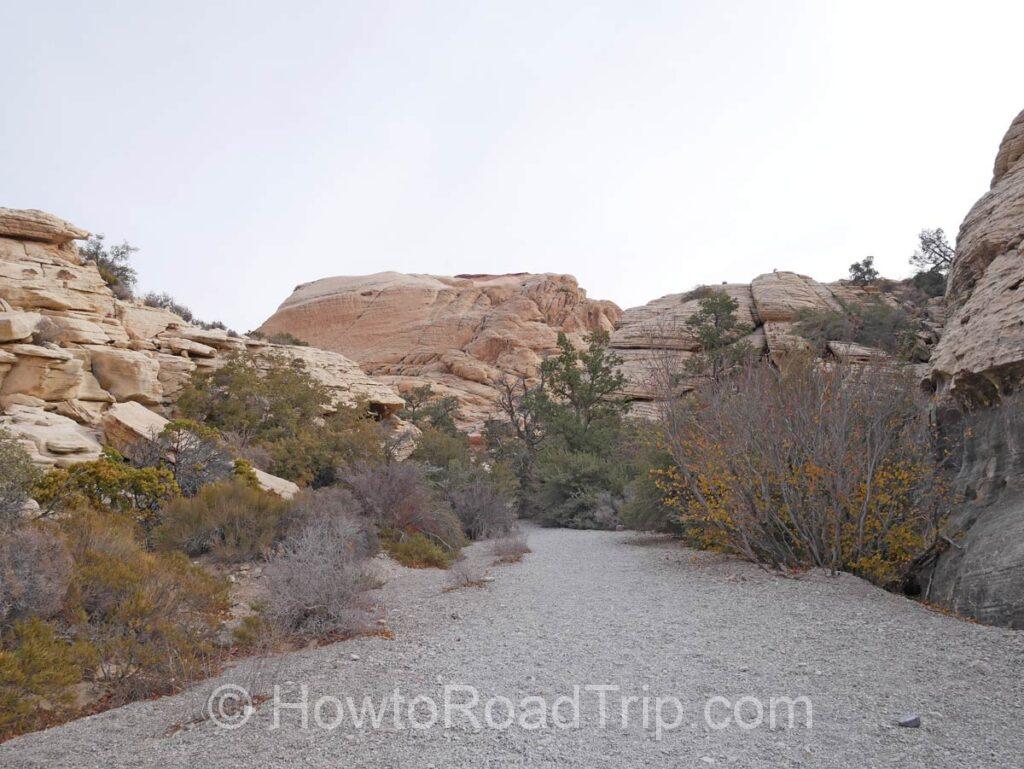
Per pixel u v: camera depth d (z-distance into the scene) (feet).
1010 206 39.68
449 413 160.45
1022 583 23.12
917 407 36.55
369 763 12.80
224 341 89.35
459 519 64.08
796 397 34.71
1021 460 28.50
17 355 53.52
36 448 41.39
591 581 35.27
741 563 37.24
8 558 20.07
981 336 32.35
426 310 256.93
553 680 18.01
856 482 32.53
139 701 17.90
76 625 20.43
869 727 14.30
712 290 188.65
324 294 277.85
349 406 90.33
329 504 42.11
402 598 31.86
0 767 13.41
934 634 21.77
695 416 41.14
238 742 14.11
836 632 22.21
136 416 54.80
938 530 29.94
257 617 24.58
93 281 72.43
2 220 68.64
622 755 13.06
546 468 93.45
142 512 37.14
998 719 14.64
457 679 18.31
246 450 58.59
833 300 165.58
